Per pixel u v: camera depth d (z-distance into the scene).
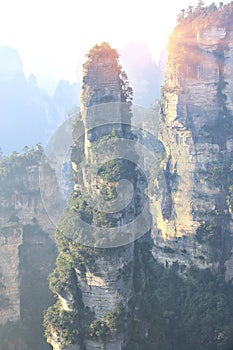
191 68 90.00
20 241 79.00
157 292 77.50
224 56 90.44
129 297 62.12
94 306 60.97
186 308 81.69
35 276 80.19
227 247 88.81
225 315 79.81
